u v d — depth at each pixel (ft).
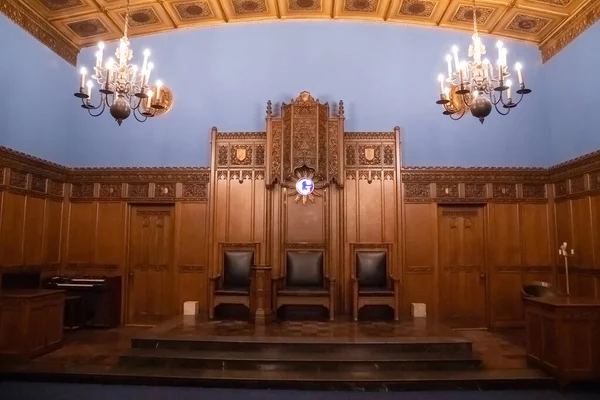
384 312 26.96
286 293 24.85
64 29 27.53
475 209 29.09
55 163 27.58
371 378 17.25
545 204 28.45
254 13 29.25
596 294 23.62
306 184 27.94
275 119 28.45
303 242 27.86
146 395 16.31
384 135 28.81
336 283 27.58
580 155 25.27
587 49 24.68
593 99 24.07
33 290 22.09
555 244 27.89
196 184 28.99
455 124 29.40
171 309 28.53
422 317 25.99
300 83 29.89
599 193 23.41
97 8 26.22
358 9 28.73
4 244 22.67
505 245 28.17
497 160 29.14
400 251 27.91
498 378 17.26
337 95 29.78
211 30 30.22
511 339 24.40
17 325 19.54
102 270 28.60
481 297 28.40
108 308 26.94
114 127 29.86
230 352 19.20
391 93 29.71
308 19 30.09
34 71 25.27
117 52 19.27
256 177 28.76
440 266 28.48
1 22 22.40
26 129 24.56
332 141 28.40
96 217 28.96
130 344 21.57
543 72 29.45
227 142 29.07
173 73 30.04
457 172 28.43
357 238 28.19
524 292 22.67
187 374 17.66
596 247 23.68
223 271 26.89
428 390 17.01
